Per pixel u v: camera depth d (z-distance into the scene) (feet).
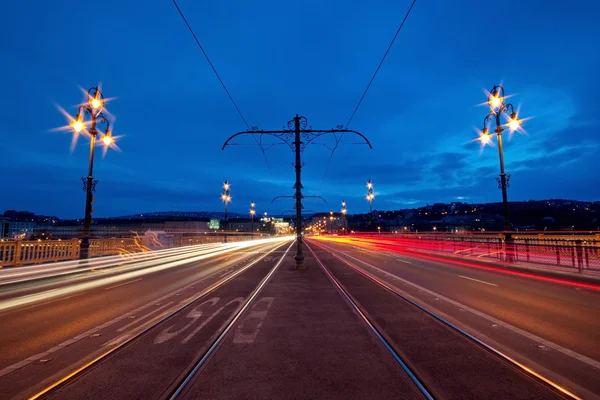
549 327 20.44
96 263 58.49
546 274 46.14
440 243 103.30
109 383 13.29
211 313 24.89
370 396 12.09
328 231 525.34
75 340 18.72
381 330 20.11
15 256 46.96
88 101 56.65
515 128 59.21
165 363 15.29
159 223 334.24
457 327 20.43
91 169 56.34
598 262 48.96
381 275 46.47
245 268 58.34
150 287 37.73
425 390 12.47
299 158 56.90
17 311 25.98
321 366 14.82
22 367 14.92
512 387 12.69
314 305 27.32
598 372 13.89
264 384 13.08
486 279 41.96
